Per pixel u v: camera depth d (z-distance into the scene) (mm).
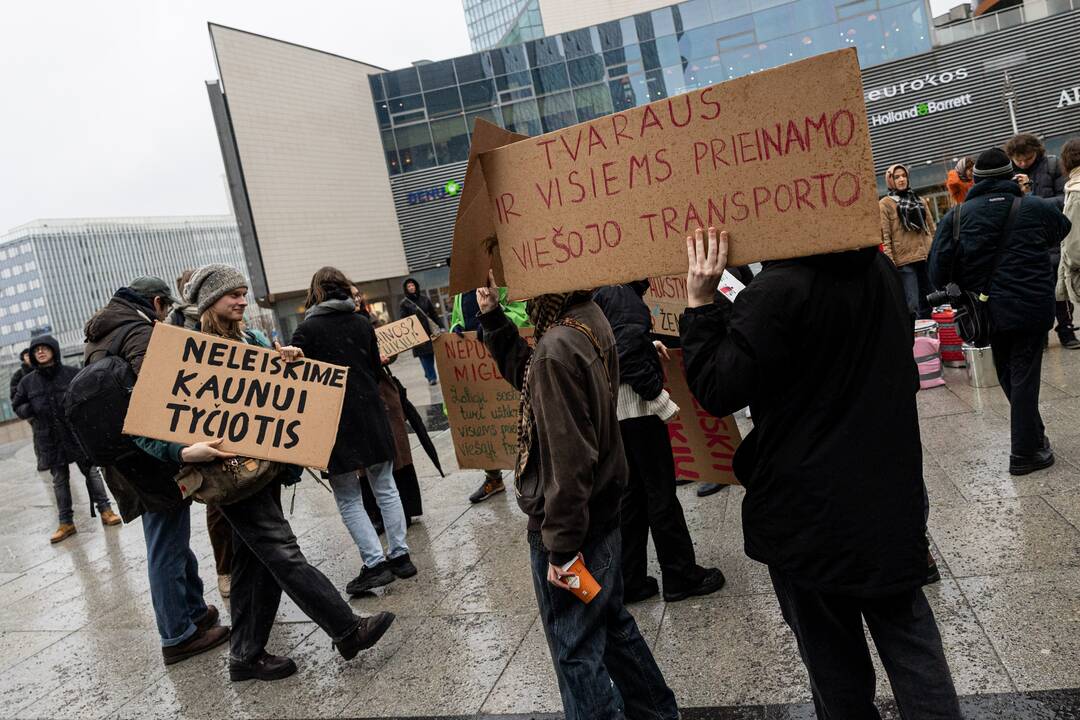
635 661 2373
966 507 3967
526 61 30969
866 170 1688
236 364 3334
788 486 1849
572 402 2117
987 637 2803
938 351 6535
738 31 28734
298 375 3400
